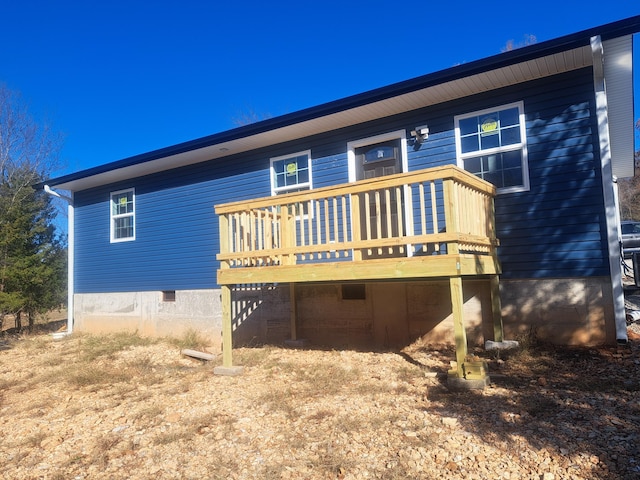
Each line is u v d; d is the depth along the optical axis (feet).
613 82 26.81
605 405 14.85
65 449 14.99
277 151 33.09
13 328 52.44
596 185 22.45
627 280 41.04
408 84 24.91
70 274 44.06
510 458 11.92
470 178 20.40
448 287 26.09
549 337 23.13
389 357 24.21
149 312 38.70
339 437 14.15
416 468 11.89
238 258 23.86
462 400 16.57
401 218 27.78
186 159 36.04
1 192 55.62
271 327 31.50
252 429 15.40
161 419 17.02
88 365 28.04
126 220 41.34
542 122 23.82
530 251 23.73
